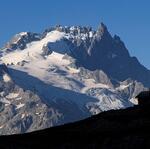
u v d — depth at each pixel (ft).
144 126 441.68
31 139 471.21
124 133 435.94
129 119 469.57
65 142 453.58
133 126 447.01
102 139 436.76
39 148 450.30
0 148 449.89
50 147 450.71
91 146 431.43
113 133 443.32
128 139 415.23
